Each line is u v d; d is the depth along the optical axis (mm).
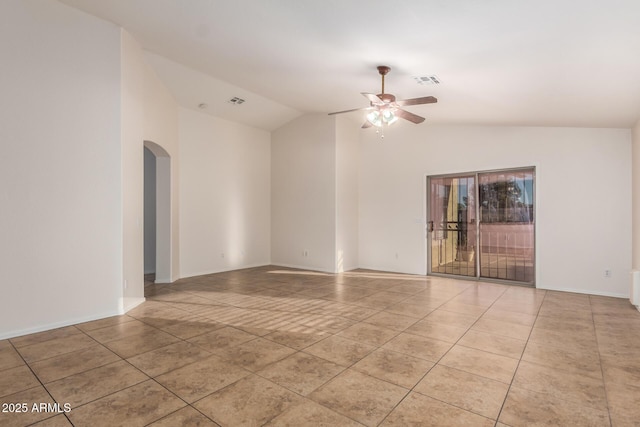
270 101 6691
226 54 4371
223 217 7172
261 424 1943
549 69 3199
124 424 1941
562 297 4961
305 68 4422
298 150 7641
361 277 6535
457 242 6504
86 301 3752
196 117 6695
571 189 5328
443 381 2455
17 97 3287
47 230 3475
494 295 5070
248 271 7188
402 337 3326
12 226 3273
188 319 3891
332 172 7102
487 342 3201
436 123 6418
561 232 5402
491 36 2801
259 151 7949
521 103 4344
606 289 5066
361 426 1928
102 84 3834
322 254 7227
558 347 3086
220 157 7125
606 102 3828
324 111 7004
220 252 7121
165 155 5887
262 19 3283
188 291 5305
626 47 2543
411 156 6957
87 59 3721
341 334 3414
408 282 6062
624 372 2607
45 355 2877
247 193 7672
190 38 4047
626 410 2104
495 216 6082
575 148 5305
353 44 3471
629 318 3949
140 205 4582
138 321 3801
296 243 7672
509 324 3727
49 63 3469
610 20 2230
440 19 2676
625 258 4941
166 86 5648
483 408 2117
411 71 3910
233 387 2355
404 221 7043
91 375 2527
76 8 3619
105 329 3527
